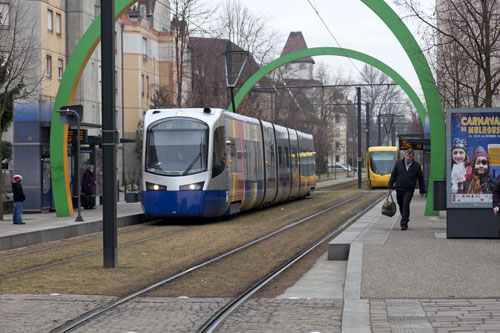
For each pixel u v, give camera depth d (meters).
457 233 17.11
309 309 9.32
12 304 9.85
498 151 17.16
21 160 28.48
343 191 55.97
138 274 12.99
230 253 16.48
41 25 43.06
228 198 25.80
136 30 69.38
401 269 11.99
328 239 19.91
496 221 17.00
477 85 26.23
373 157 61.03
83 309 9.49
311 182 45.09
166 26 81.25
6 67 27.58
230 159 26.17
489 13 22.84
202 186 24.08
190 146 24.44
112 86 13.43
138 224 25.89
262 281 12.22
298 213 30.89
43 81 42.28
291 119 70.19
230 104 45.81
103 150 13.58
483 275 11.28
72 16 47.22
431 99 25.70
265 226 24.22
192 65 60.16
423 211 29.19
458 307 8.82
